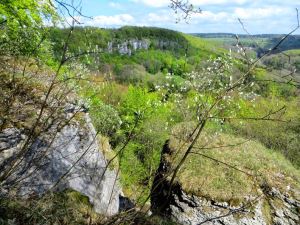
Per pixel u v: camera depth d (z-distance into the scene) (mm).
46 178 4594
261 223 8102
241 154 9758
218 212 8219
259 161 9703
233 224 8109
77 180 5242
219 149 9586
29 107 4043
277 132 15922
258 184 8773
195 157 8750
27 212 3057
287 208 8383
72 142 5555
